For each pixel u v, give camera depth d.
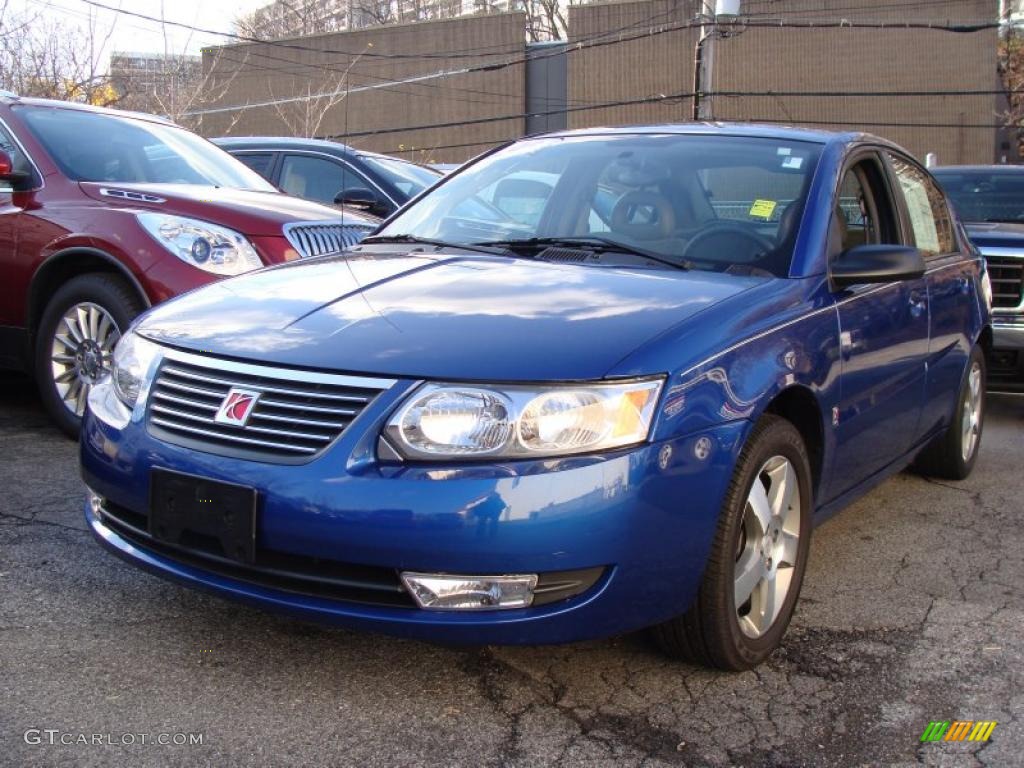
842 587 3.93
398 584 2.65
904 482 5.47
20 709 2.76
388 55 40.94
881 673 3.18
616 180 4.05
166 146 6.33
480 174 4.46
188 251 5.07
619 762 2.62
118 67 21.70
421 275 3.40
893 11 38.81
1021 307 6.92
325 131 43.25
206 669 3.02
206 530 2.80
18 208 5.47
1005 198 8.73
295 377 2.77
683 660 3.13
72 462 5.02
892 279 3.55
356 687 2.95
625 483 2.62
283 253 5.25
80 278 5.23
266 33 41.69
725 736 2.77
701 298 3.12
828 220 3.74
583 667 3.12
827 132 4.32
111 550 3.10
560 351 2.73
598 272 3.40
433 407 2.63
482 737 2.72
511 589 2.62
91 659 3.05
